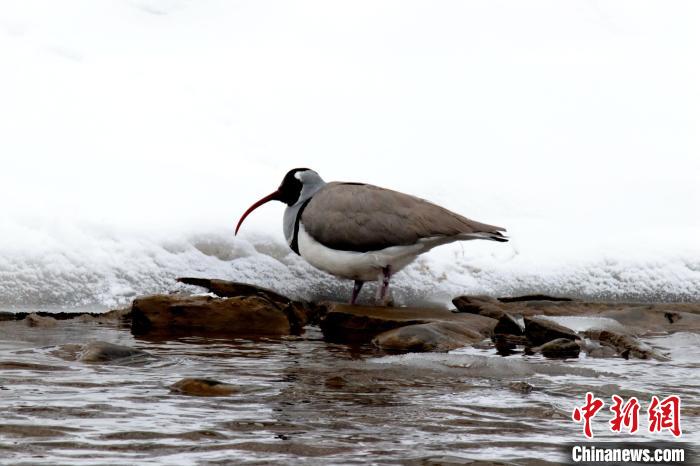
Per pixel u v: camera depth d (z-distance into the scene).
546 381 10.16
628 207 16.91
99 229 14.25
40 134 15.79
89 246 14.00
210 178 15.98
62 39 18.00
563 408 8.95
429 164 17.14
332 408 8.65
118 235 14.30
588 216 16.66
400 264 13.87
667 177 17.53
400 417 8.41
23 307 13.05
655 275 15.57
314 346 12.00
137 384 9.27
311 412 8.47
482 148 17.72
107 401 8.54
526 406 8.91
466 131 18.03
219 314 13.08
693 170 17.72
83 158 15.58
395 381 9.89
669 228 16.44
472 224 13.71
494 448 7.58
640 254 15.80
